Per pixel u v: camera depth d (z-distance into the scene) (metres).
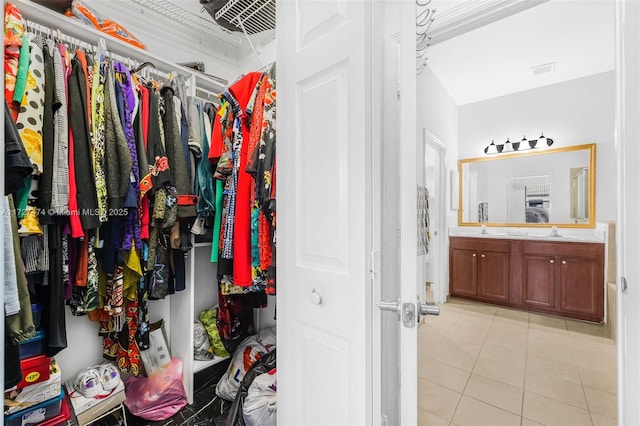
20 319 0.88
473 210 3.90
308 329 0.99
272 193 1.18
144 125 1.33
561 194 3.35
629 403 0.77
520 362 2.10
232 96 1.39
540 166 3.46
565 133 3.29
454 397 1.71
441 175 3.40
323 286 0.93
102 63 1.24
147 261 1.37
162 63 1.58
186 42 2.00
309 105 0.99
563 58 2.71
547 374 1.94
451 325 2.79
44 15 1.18
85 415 1.28
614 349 2.29
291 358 1.05
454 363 2.09
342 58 0.88
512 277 3.26
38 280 1.10
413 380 0.63
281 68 1.09
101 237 1.26
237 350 1.80
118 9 1.68
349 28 0.86
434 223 3.40
